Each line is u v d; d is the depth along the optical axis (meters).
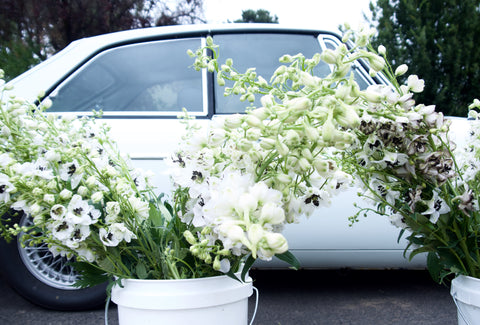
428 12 9.12
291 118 0.80
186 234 0.93
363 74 2.55
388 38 9.30
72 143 1.09
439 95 8.48
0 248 2.38
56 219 0.97
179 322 1.01
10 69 8.36
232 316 1.06
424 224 1.13
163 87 2.58
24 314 2.48
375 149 1.02
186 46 2.69
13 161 1.01
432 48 9.02
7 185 0.96
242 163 0.91
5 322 2.36
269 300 2.72
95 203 1.07
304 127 0.81
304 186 0.97
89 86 2.58
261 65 2.63
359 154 1.04
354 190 2.43
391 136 0.99
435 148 1.07
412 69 8.85
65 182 1.08
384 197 1.15
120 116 2.48
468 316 1.10
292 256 0.97
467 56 8.65
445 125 1.05
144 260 1.17
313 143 0.84
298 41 2.70
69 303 2.42
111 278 1.14
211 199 0.83
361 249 2.45
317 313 2.50
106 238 1.01
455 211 1.11
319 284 3.06
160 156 2.32
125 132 2.38
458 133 2.21
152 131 2.38
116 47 2.70
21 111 1.13
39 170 1.00
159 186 2.32
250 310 2.55
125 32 2.77
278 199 0.79
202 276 1.13
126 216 1.09
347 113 0.79
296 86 0.95
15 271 2.39
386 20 9.73
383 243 2.44
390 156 1.00
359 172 1.13
